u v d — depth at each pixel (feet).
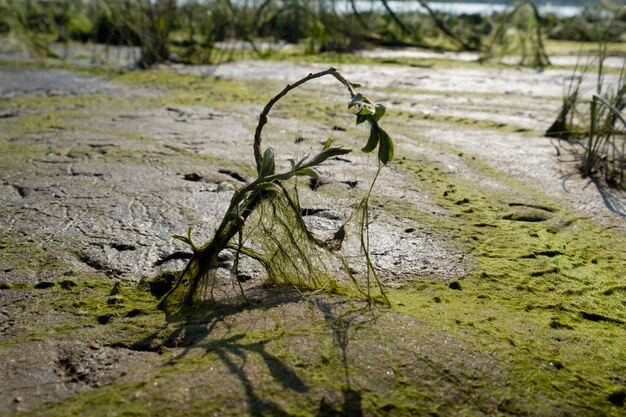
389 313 5.27
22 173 9.30
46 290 5.89
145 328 5.14
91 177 9.13
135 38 23.39
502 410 4.26
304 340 4.83
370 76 19.33
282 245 5.63
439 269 6.35
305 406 4.17
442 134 12.01
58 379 4.51
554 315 5.54
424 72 20.39
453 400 4.30
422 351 4.73
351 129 12.16
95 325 5.23
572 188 8.94
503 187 8.95
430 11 27.99
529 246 6.97
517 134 12.14
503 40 26.00
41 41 26.58
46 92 16.26
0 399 4.28
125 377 4.48
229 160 10.02
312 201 8.15
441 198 8.40
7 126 12.42
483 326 5.18
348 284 5.88
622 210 8.15
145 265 6.46
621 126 12.20
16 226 7.34
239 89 16.84
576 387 4.52
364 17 27.27
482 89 17.30
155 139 11.37
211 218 7.63
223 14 25.25
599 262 6.65
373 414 4.12
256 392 4.28
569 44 29.40
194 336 4.98
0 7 28.25
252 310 5.34
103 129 12.18
